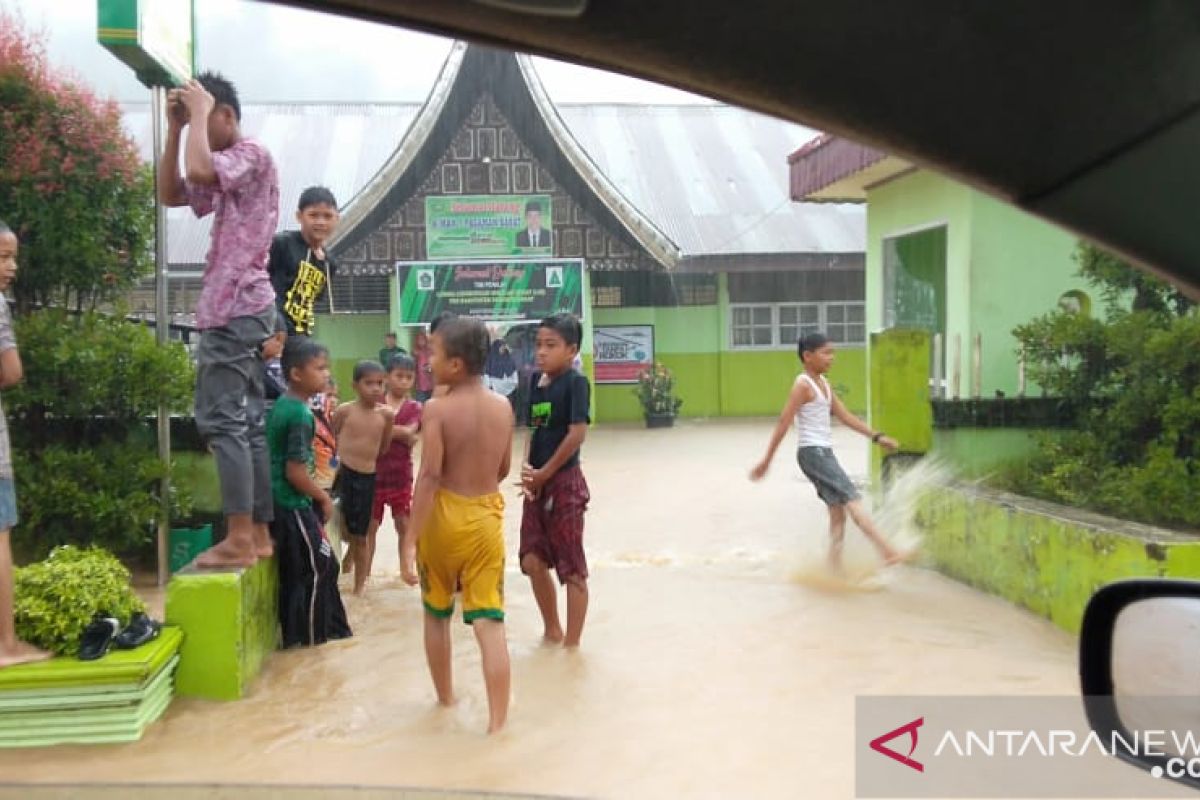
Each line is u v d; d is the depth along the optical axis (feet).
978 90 4.53
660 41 4.39
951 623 19.53
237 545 16.76
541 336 18.21
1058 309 27.96
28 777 13.14
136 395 21.83
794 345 71.72
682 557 25.72
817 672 16.81
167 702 15.53
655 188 75.15
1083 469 21.08
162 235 22.62
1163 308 21.85
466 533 14.75
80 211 22.59
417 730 14.65
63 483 21.11
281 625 18.58
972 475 24.63
